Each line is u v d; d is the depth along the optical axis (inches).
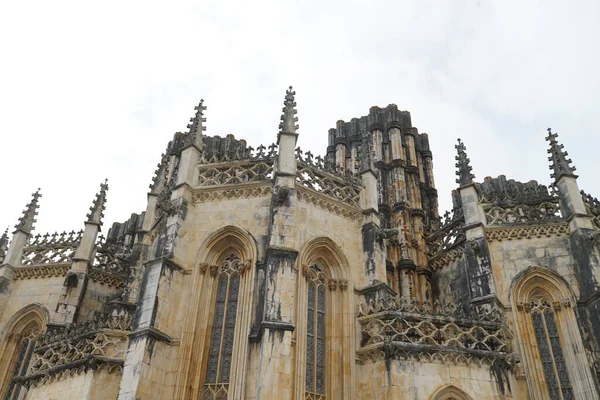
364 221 1159.6
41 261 1492.4
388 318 1000.2
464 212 1280.8
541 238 1205.7
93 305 1437.0
